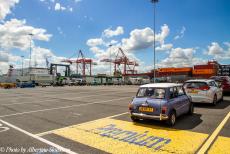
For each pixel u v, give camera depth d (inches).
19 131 252.5
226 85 596.7
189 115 334.6
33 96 783.1
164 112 252.5
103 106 478.6
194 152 176.1
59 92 1021.8
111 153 177.0
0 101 609.3
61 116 352.2
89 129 259.6
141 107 272.2
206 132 236.7
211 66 2014.0
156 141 206.8
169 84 297.9
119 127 267.3
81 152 180.4
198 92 415.2
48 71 3110.2
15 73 3253.0
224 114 342.6
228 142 201.0
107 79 2999.5
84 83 2588.6
